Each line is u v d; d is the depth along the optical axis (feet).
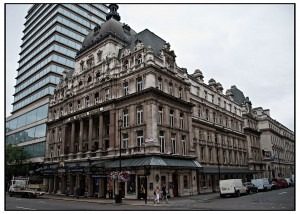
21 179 157.07
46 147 195.11
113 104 137.80
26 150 242.37
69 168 150.00
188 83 152.46
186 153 139.95
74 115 167.02
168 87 136.77
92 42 166.30
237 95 256.73
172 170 125.29
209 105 184.65
